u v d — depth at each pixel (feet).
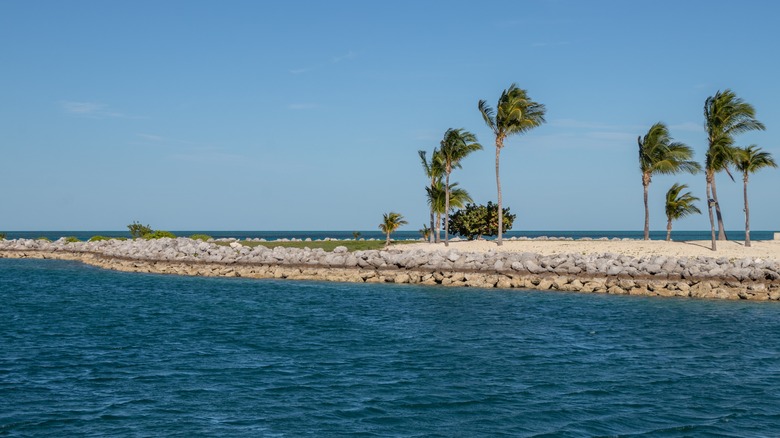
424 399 68.03
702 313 131.23
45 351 91.61
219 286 185.78
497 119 220.23
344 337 103.35
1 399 67.46
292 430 58.70
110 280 204.23
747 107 200.85
